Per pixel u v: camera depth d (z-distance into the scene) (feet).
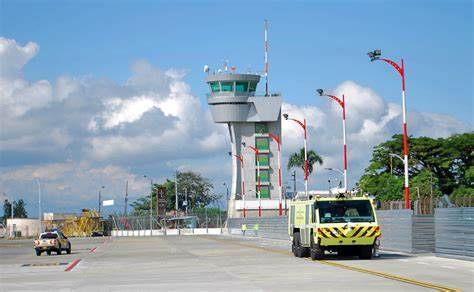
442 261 115.96
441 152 344.69
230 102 511.81
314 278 89.61
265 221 294.25
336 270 100.94
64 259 167.22
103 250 213.46
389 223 147.23
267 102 515.50
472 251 115.03
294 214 138.62
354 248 122.72
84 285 92.22
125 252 191.72
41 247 194.29
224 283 87.56
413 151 347.97
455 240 121.19
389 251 146.20
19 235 556.92
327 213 120.78
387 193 325.21
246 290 78.07
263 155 519.60
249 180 518.78
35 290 87.20
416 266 105.29
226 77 510.17
